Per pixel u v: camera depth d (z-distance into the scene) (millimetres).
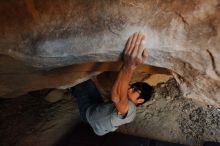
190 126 3326
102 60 1788
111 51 1651
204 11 1399
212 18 1381
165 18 1464
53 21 1692
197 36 1408
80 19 1632
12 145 3242
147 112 3527
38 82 2486
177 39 1454
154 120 3434
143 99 2264
